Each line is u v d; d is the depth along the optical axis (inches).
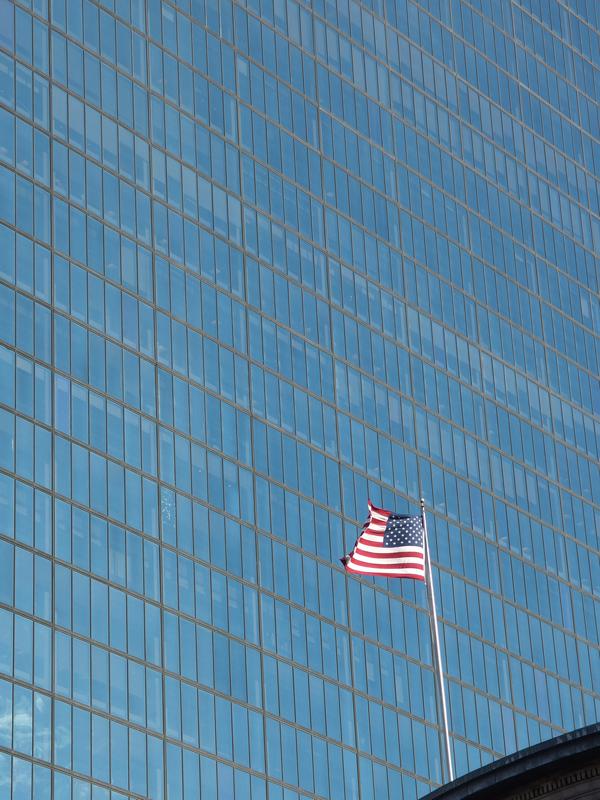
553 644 6220.5
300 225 5787.4
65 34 5167.3
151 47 5442.9
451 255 6412.4
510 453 6358.3
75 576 4653.1
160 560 4899.1
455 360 6245.1
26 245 4837.6
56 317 4854.8
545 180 7057.1
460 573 5930.1
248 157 5674.2
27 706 4426.7
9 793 4318.4
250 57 5812.0
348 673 5354.3
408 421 5935.0
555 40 7416.3
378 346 5930.1
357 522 5575.8
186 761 4756.4
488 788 2763.3
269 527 5270.7
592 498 6678.2
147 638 4781.0
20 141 4918.8
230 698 4948.3
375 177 6181.1
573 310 6948.8
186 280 5290.4
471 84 6825.8
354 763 5246.1
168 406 5088.6
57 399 4776.1
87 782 4493.1
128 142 5255.9
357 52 6294.3
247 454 5290.4
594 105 7519.7
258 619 5123.0
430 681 5634.8
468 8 6958.7
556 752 2709.2
